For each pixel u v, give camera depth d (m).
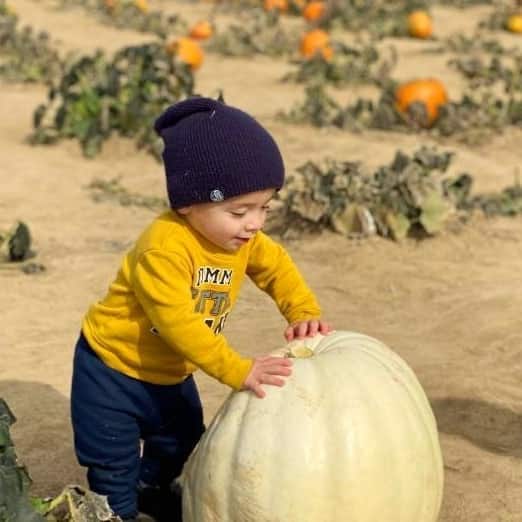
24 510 2.19
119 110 5.98
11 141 6.02
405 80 8.21
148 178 5.46
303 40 8.96
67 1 11.59
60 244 4.36
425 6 11.65
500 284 3.94
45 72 7.80
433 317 3.70
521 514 2.66
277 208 4.66
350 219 4.36
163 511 2.61
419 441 2.29
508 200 4.85
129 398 2.42
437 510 2.36
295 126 6.45
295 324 2.47
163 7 12.54
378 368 2.33
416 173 4.41
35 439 2.95
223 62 8.88
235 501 2.23
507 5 12.16
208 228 2.32
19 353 3.42
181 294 2.30
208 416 3.03
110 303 2.40
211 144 2.29
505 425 3.04
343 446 2.22
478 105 6.61
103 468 2.46
